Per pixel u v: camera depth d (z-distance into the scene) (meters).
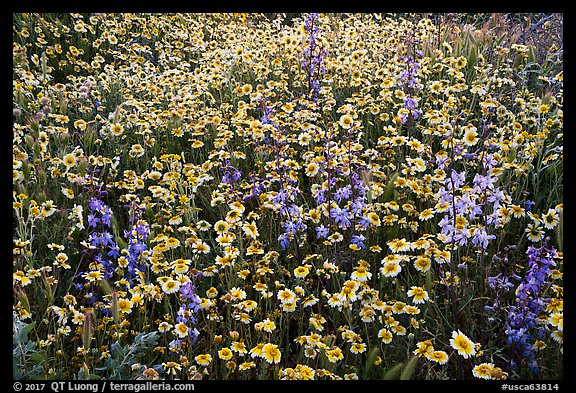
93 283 2.61
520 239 2.69
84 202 3.21
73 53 5.72
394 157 3.61
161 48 6.55
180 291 2.35
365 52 5.02
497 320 2.37
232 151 3.68
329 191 2.77
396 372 1.99
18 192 2.87
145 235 2.72
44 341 2.19
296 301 2.47
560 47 5.12
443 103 4.03
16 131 3.49
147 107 4.54
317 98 4.55
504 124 3.90
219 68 5.10
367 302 2.28
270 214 2.98
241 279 2.61
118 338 2.25
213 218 3.22
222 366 2.17
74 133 4.03
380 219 2.98
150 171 3.79
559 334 2.03
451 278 2.27
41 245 2.90
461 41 5.35
